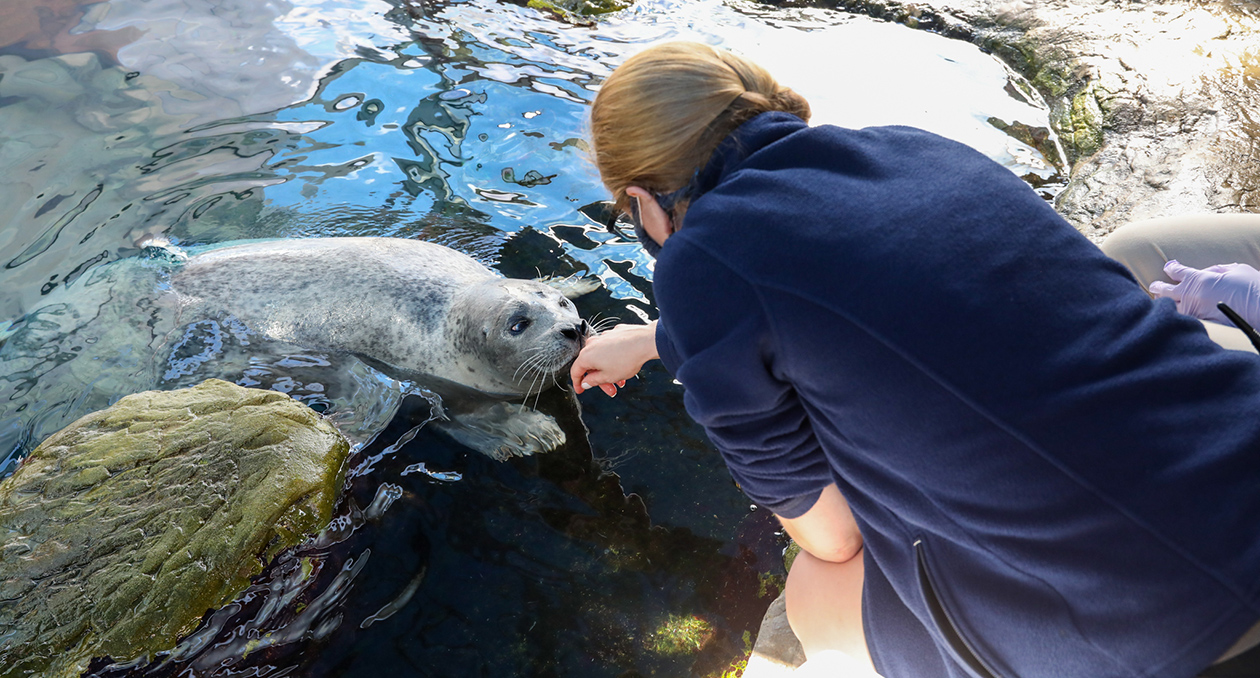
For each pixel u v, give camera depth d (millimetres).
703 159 1658
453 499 2990
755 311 1474
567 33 5711
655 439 3229
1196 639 1265
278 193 4344
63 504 2732
